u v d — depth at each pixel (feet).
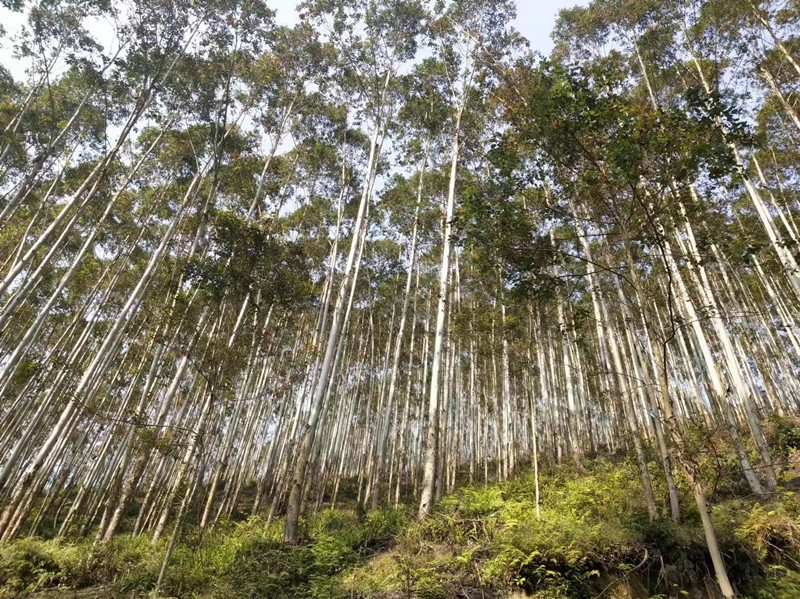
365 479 80.69
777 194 58.13
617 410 57.77
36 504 69.72
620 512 26.55
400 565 23.62
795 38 40.16
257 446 84.99
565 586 20.20
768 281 67.15
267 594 24.90
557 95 20.01
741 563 20.58
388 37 56.80
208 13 50.70
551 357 67.05
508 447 57.26
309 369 58.59
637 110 18.67
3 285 38.78
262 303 40.86
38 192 63.41
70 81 56.95
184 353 33.09
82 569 31.19
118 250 65.67
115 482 49.80
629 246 21.83
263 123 63.72
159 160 63.10
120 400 71.20
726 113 19.39
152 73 51.96
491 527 26.20
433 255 72.84
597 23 50.21
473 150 50.14
